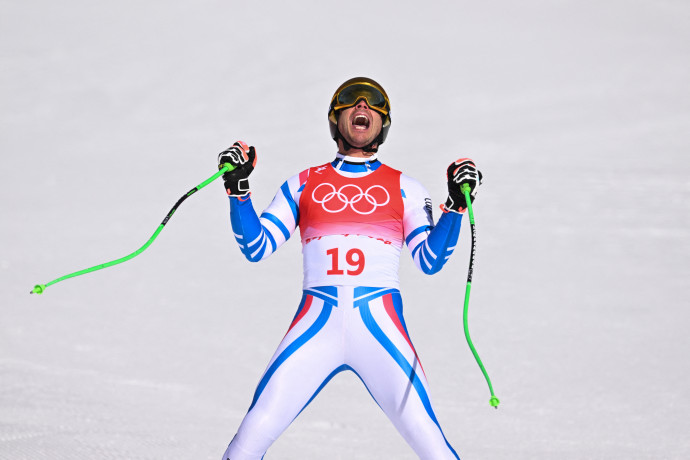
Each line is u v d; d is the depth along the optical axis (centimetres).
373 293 1226
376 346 1200
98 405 1928
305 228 1282
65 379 2178
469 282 1156
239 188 1189
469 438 1842
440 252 1213
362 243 1246
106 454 1514
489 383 1112
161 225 1190
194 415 1917
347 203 1267
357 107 1294
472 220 1160
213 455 1580
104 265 1149
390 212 1272
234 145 1199
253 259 1268
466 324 1147
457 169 1171
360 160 1309
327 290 1229
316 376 1205
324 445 1752
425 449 1167
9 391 2005
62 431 1662
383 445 1764
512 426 1941
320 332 1211
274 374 1191
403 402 1174
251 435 1165
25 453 1470
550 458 1702
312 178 1302
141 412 1898
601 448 1777
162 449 1589
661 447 1794
